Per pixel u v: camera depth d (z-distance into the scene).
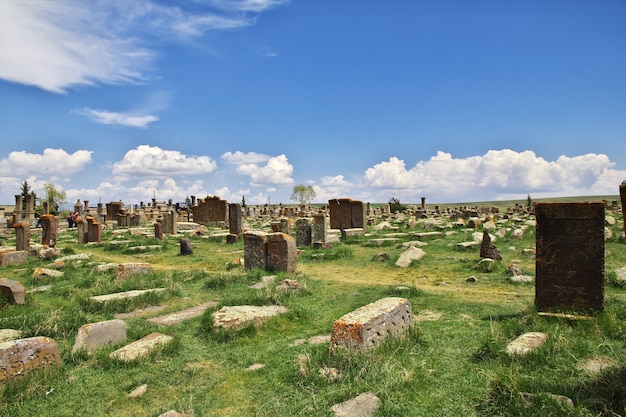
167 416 4.22
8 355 4.98
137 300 9.15
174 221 28.30
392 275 12.25
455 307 8.02
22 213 44.81
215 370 5.48
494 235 18.53
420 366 4.98
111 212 44.59
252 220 40.81
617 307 6.92
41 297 10.68
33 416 4.47
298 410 4.22
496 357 5.13
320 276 12.29
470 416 3.88
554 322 6.27
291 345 6.16
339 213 25.22
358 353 5.02
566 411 3.58
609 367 4.42
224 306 7.93
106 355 5.87
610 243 14.86
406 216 40.31
